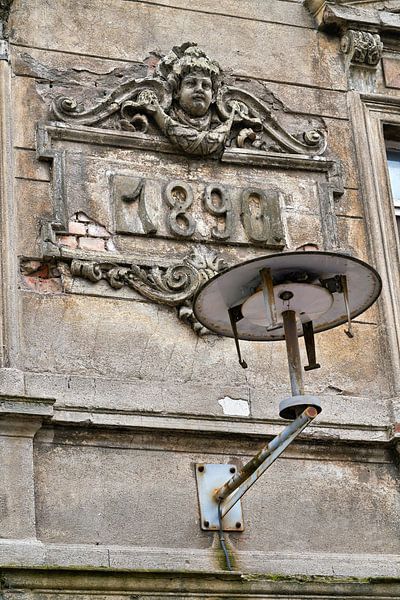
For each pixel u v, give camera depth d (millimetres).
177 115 13320
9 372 11914
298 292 10852
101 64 13453
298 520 12344
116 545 11719
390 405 12953
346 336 13227
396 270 13625
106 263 12602
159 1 13953
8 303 12203
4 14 13227
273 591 11633
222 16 14148
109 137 13055
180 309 12711
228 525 12078
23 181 12742
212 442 12375
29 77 13133
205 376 12602
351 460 12750
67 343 12297
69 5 13578
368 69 14461
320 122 14070
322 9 14383
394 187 14547
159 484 12047
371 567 12297
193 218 13070
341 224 13695
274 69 14117
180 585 11391
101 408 12047
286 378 12859
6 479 11547
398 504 12711
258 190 13398
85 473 11867
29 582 10984
